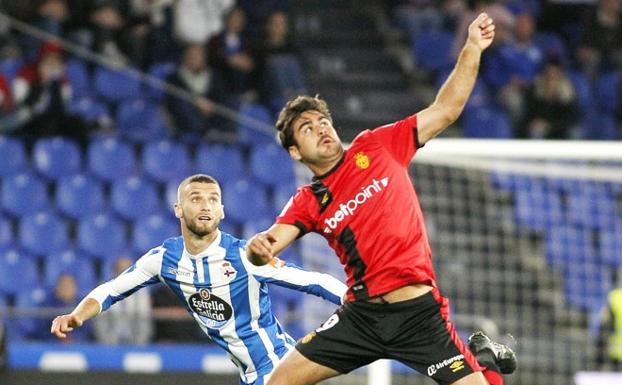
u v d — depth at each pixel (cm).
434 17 4675
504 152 2480
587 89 4600
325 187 1688
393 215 1662
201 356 2920
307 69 4484
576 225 3744
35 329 3127
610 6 4734
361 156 1686
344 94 4434
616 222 3769
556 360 3288
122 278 2002
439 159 2953
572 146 2478
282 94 4138
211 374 2792
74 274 3509
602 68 4669
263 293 2002
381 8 4766
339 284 1939
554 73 4409
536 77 4472
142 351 2908
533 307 3578
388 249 1658
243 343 2008
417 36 4628
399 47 4650
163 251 2003
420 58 4581
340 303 1941
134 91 4050
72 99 3950
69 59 4028
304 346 1734
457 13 4669
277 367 1747
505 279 3603
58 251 3569
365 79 4497
